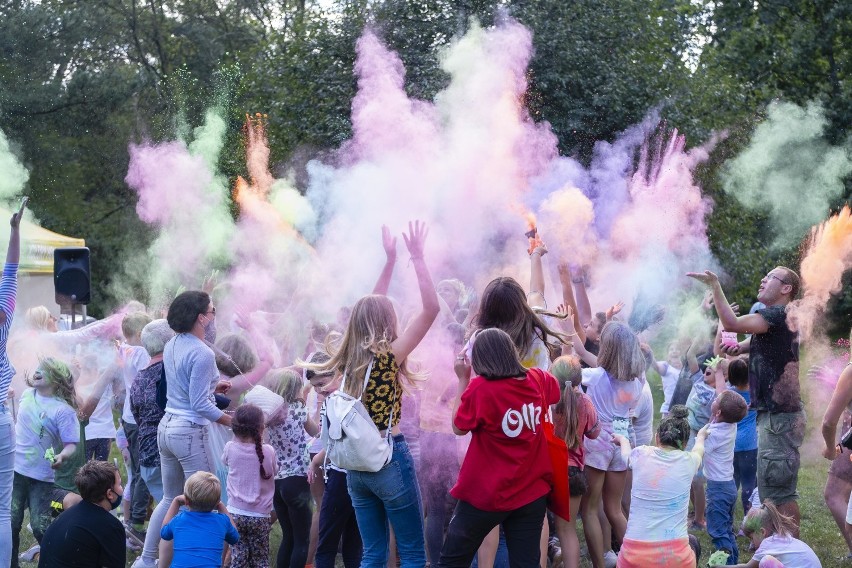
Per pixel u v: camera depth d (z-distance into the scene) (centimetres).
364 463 456
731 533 625
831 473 616
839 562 659
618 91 1384
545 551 549
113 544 496
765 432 577
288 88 1495
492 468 449
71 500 532
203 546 502
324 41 1462
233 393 636
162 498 613
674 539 505
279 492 589
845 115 2016
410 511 473
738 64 2383
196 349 560
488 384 451
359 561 587
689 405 749
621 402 591
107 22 2645
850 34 2373
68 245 1325
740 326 563
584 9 1411
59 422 613
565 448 474
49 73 2397
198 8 3116
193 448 557
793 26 2477
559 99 1383
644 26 1474
